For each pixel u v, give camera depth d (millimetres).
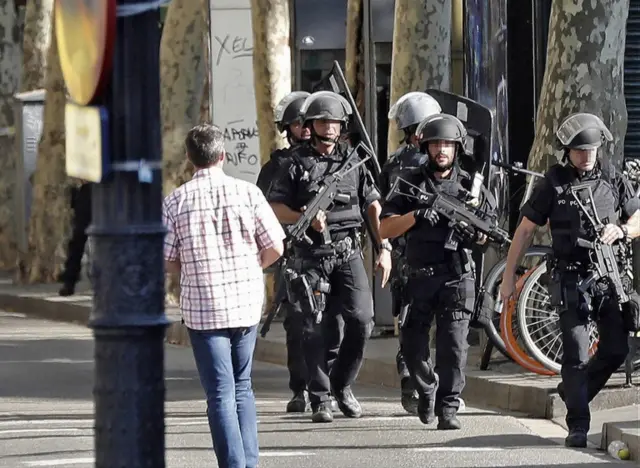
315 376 37188
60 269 78000
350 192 36375
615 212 33969
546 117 44688
